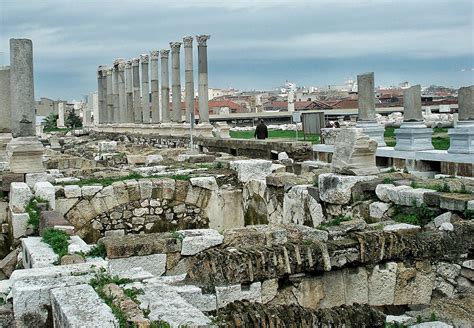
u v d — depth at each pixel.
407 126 20.80
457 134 18.00
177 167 20.52
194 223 17.11
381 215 12.86
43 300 7.74
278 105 130.88
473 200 11.03
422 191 12.25
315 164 21.44
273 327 7.62
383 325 7.81
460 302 7.34
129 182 16.58
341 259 9.29
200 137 40.66
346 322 7.97
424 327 6.54
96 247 10.44
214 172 18.28
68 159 27.20
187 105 55.16
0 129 23.55
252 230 11.07
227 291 8.61
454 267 9.94
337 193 13.95
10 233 15.84
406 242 9.74
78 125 126.12
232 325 7.43
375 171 14.24
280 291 9.02
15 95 17.77
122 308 6.76
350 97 116.75
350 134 14.32
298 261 9.00
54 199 15.30
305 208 15.21
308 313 7.89
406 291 9.70
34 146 17.77
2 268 12.97
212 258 9.03
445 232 10.22
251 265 8.80
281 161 22.77
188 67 54.81
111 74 81.00
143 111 71.00
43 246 10.79
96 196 16.11
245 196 17.78
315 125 31.81
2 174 17.50
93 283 7.94
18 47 17.83
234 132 65.81
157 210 16.75
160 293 7.52
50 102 153.62
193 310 6.85
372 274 9.54
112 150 37.12
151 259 10.43
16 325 7.64
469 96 18.44
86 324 6.22
